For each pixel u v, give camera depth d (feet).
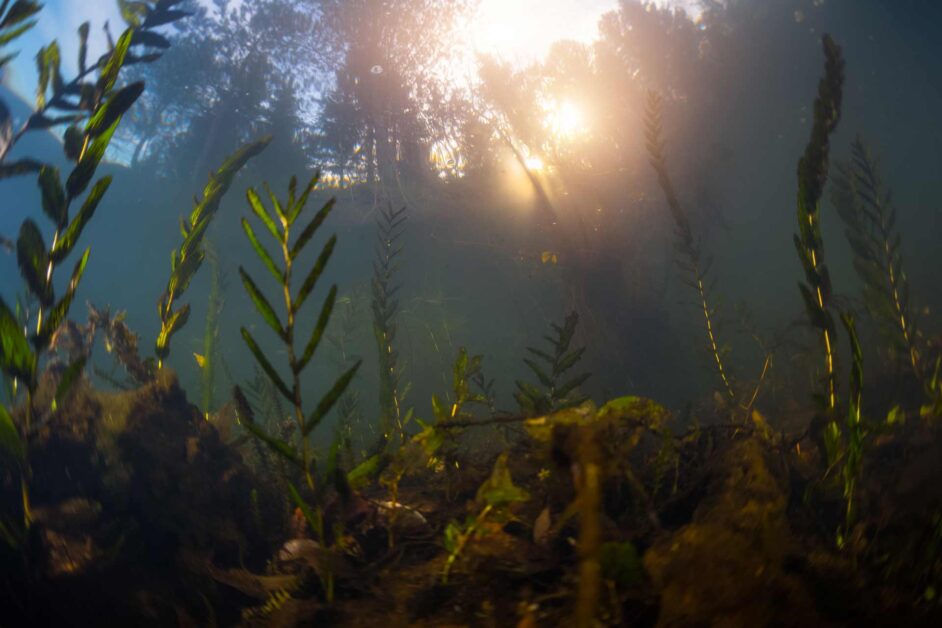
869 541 5.47
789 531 5.37
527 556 5.38
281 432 10.09
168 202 47.62
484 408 15.05
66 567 5.42
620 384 22.65
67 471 6.09
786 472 6.35
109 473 6.14
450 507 6.84
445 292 33.37
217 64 46.65
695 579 4.53
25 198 43.86
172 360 30.50
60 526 5.71
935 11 34.99
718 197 30.40
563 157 27.89
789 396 12.79
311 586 5.74
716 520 4.91
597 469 3.88
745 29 35.96
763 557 4.60
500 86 28.91
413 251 35.22
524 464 6.79
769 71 34.45
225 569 6.00
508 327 32.12
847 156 34.60
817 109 6.84
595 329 24.02
